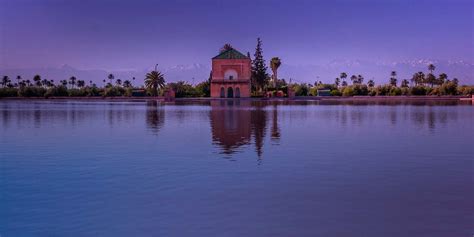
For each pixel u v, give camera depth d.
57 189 9.45
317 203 8.30
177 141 16.95
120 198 8.72
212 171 11.12
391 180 10.11
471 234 6.79
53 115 32.22
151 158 13.09
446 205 8.17
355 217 7.53
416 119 27.62
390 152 14.10
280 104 54.22
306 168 11.47
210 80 87.25
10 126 23.36
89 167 11.77
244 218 7.51
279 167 11.60
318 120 26.97
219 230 7.00
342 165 11.87
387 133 19.61
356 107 44.78
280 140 17.16
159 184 9.79
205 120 27.17
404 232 6.87
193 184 9.77
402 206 8.12
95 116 31.05
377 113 33.84
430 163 12.17
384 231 6.91
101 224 7.31
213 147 15.29
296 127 22.42
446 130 20.88
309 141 16.83
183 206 8.17
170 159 12.89
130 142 16.73
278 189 9.30
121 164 12.16
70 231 7.04
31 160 12.88
